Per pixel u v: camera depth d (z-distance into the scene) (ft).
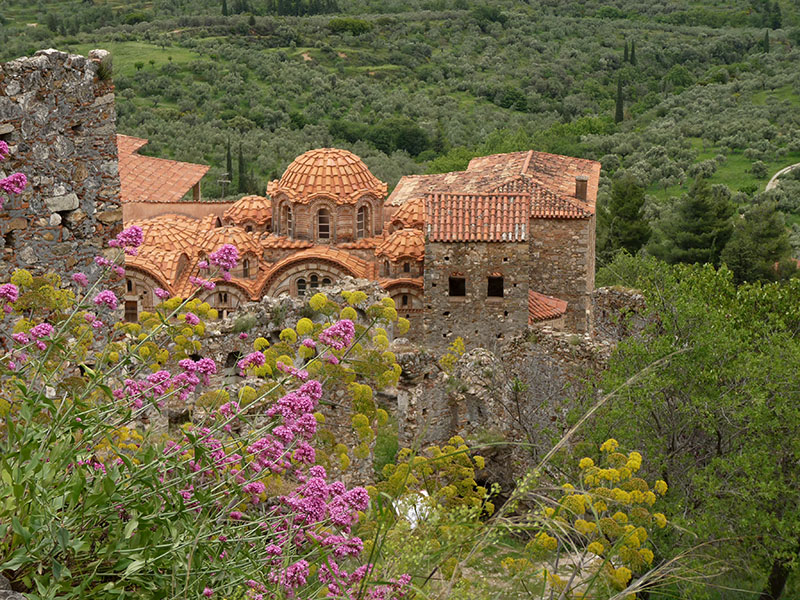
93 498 30.40
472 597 37.55
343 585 32.55
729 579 71.00
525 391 93.61
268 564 33.45
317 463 46.60
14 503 30.12
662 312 88.33
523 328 161.17
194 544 29.96
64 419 33.09
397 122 467.11
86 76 57.57
